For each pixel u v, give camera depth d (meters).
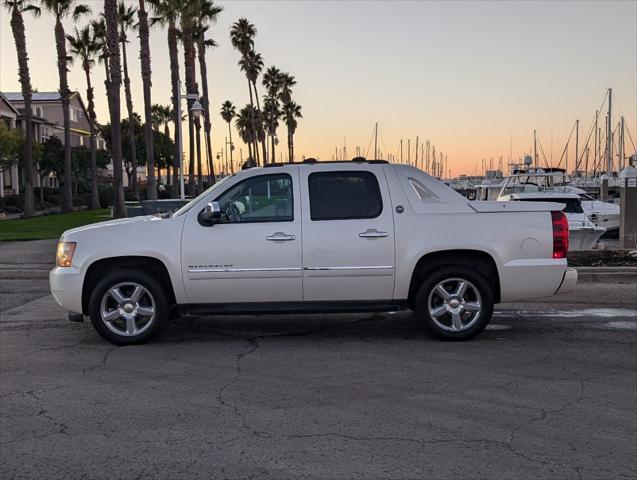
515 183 23.84
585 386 5.77
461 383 5.88
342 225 7.15
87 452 4.44
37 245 17.69
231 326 8.35
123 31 48.81
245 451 4.41
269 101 79.38
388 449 4.42
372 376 6.11
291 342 7.49
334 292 7.20
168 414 5.15
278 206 7.24
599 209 20.58
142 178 94.50
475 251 7.23
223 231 7.14
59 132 63.81
